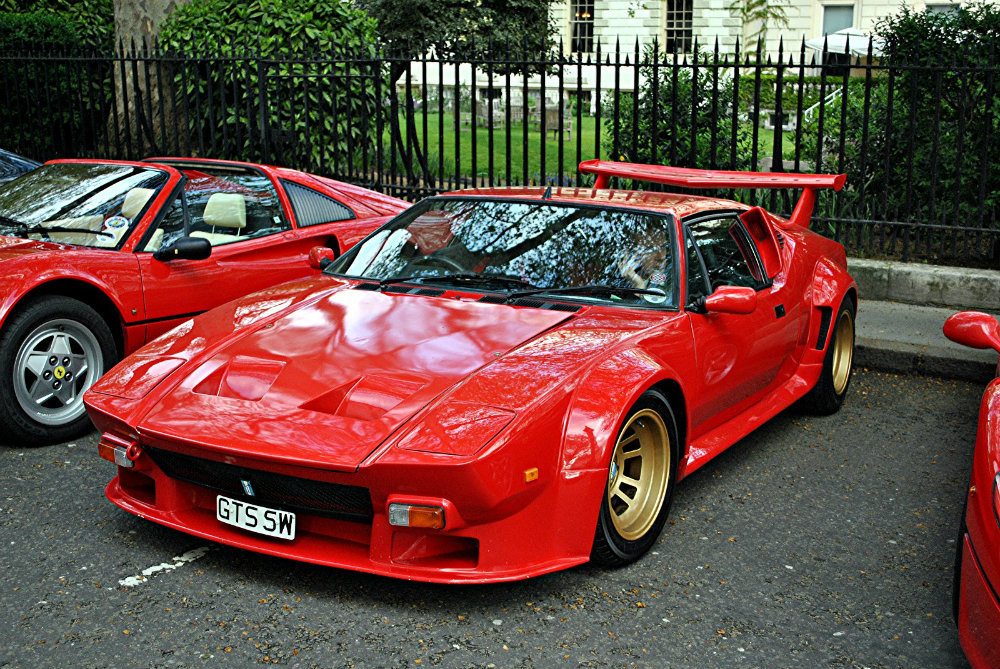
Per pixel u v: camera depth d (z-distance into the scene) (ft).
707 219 15.64
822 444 17.31
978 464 9.49
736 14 94.89
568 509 10.96
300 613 10.69
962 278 25.76
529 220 15.07
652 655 10.14
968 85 27.66
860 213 27.66
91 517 13.10
